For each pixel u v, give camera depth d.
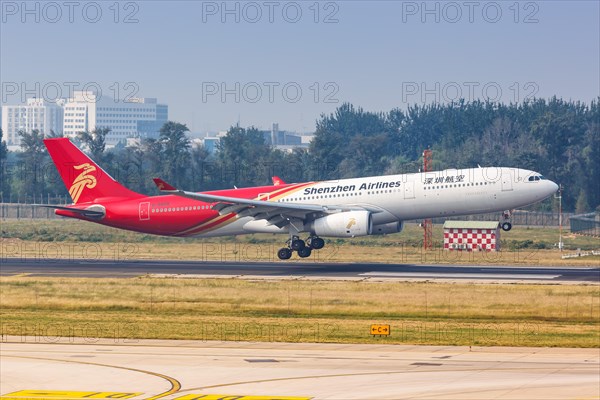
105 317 196.12
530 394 113.25
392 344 154.38
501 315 196.00
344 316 198.25
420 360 136.88
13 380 123.50
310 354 142.50
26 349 147.38
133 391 117.50
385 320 190.12
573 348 150.50
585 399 110.69
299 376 125.12
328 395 114.25
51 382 122.38
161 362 135.38
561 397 111.62
